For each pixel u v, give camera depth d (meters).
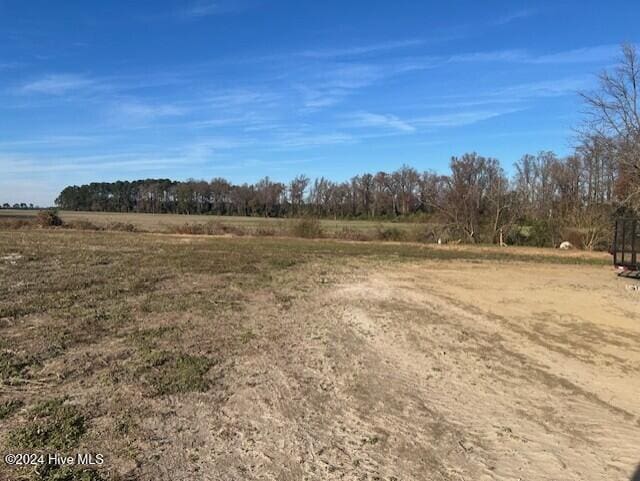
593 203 32.66
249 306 9.93
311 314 9.47
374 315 9.44
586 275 15.27
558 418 5.27
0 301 9.17
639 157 25.66
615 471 4.20
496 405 5.56
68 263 15.34
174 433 4.40
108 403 4.90
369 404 5.40
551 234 33.34
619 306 10.50
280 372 6.21
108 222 43.50
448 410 5.37
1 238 25.58
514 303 10.76
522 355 7.36
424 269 16.50
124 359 6.24
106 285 11.45
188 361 6.27
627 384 6.32
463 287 12.66
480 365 6.88
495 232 36.19
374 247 25.84
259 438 4.44
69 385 5.30
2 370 5.58
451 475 4.00
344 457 4.19
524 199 37.84
